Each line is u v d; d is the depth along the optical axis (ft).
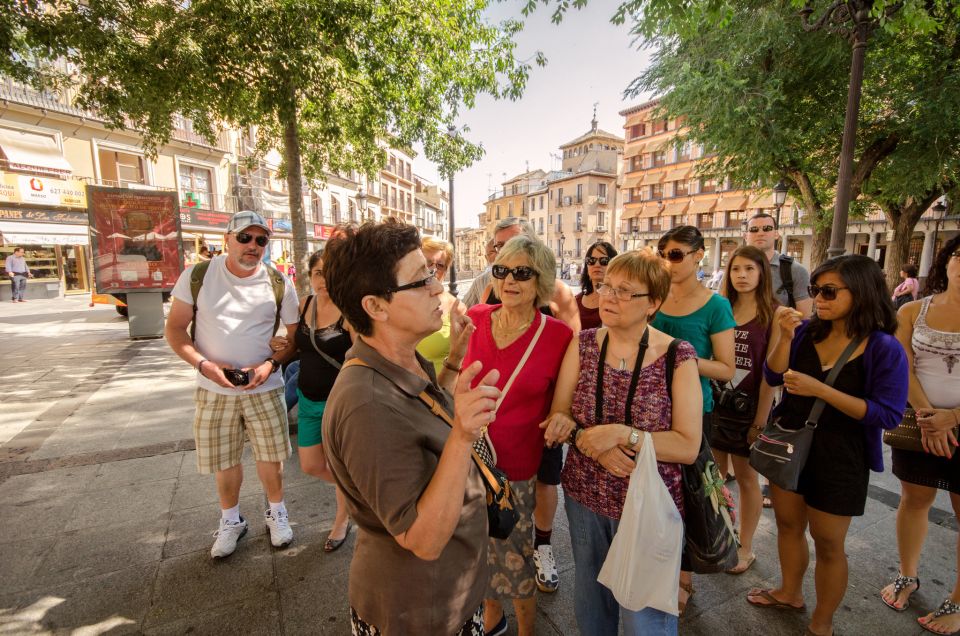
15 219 53.21
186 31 16.75
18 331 32.50
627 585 4.80
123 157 63.41
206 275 8.25
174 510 9.77
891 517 9.57
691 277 7.70
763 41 25.96
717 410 8.32
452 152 27.12
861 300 5.91
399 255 3.46
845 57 25.62
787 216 93.25
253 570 7.93
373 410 3.26
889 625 6.81
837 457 6.02
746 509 8.07
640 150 119.14
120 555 8.28
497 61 23.54
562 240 156.35
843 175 16.02
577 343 6.02
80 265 63.93
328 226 96.99
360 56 19.79
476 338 6.91
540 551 7.75
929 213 73.82
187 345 8.02
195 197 70.13
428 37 20.31
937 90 25.96
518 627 6.50
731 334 7.39
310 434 8.28
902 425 7.14
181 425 14.64
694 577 7.94
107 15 17.17
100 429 14.25
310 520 9.52
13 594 7.29
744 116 27.02
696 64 28.66
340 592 7.42
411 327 3.58
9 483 10.87
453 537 3.87
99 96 18.93
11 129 52.75
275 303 8.77
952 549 8.54
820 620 6.36
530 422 6.24
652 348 5.35
